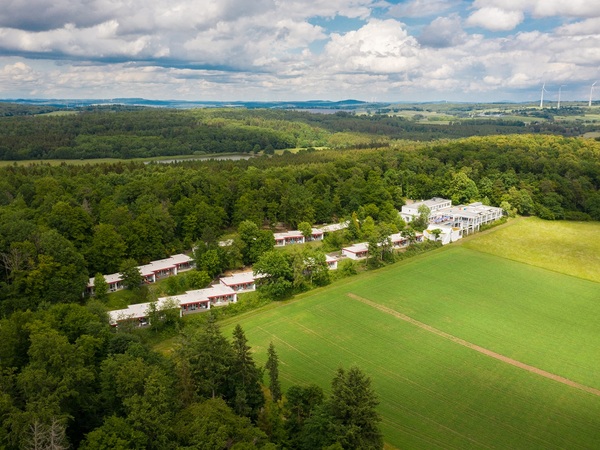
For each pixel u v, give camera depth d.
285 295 138.38
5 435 58.47
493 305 133.50
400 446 77.38
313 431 70.50
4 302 106.88
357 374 72.94
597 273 159.00
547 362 104.81
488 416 86.06
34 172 199.75
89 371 71.62
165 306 114.50
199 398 75.12
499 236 192.88
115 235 137.75
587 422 85.00
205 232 150.12
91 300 104.69
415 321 123.56
